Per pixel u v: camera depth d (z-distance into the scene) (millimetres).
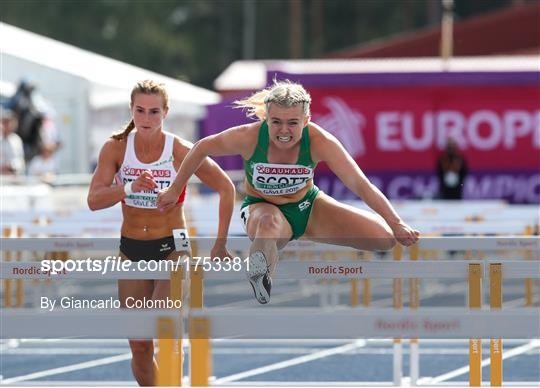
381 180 59344
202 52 170125
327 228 16906
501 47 99625
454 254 43781
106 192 16984
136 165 17391
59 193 48719
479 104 59250
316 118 59125
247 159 16344
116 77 61500
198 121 75438
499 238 19672
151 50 164125
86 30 161750
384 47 99938
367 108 59125
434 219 34969
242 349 29828
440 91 59219
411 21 165000
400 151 59219
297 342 31016
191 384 12500
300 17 161000
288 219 16766
